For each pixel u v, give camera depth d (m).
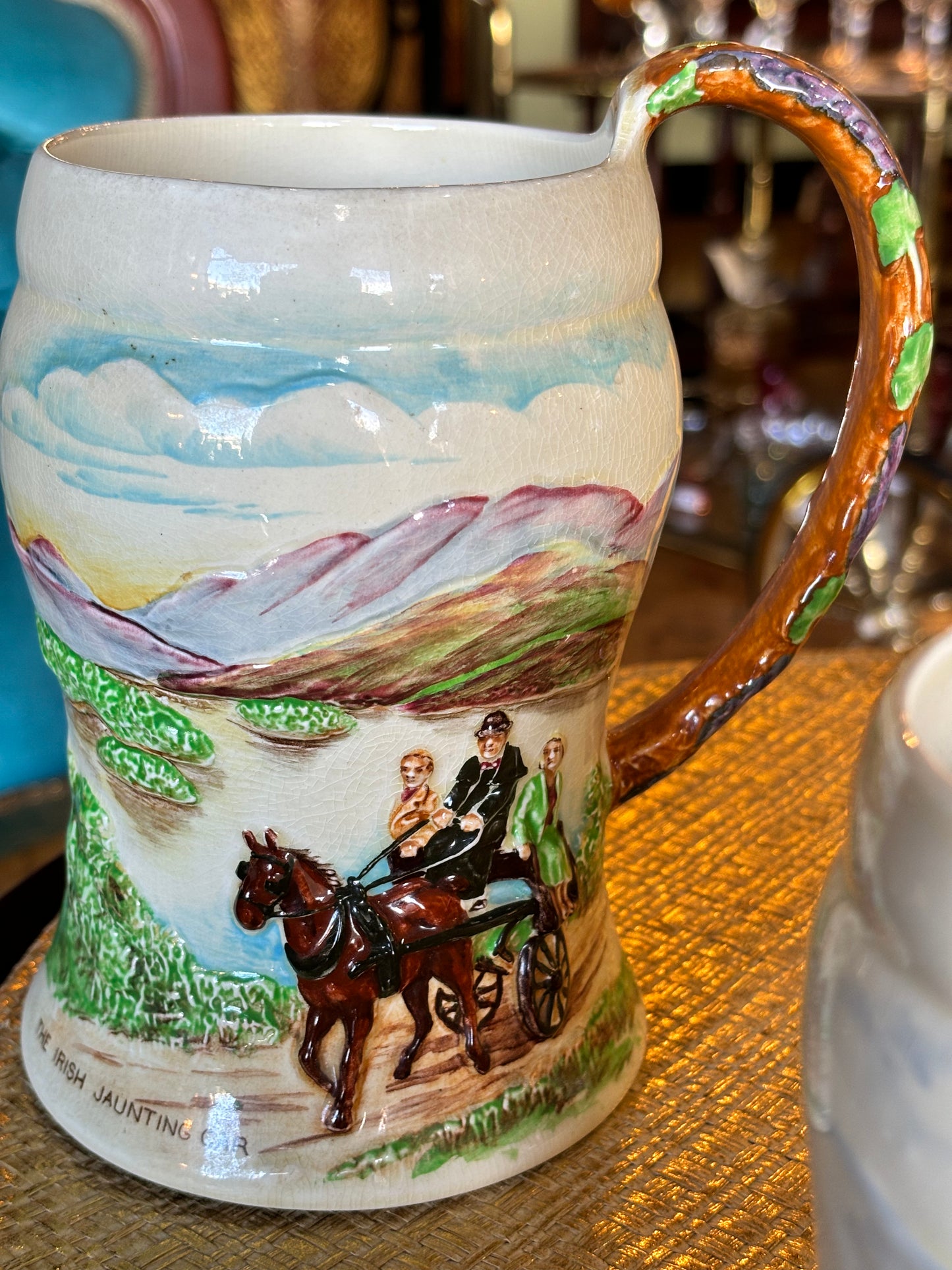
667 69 0.41
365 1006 0.42
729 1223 0.42
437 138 0.51
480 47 2.38
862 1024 0.24
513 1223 0.43
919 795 0.23
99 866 0.44
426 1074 0.43
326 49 1.53
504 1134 0.44
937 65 1.97
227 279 0.35
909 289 0.43
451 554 0.37
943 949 0.22
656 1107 0.47
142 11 0.99
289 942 0.42
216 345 0.36
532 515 0.38
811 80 0.41
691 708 0.48
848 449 0.45
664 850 0.59
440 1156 0.43
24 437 0.40
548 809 0.43
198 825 0.41
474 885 0.42
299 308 0.35
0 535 0.95
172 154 0.49
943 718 0.26
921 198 1.96
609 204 0.39
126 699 0.40
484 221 0.36
